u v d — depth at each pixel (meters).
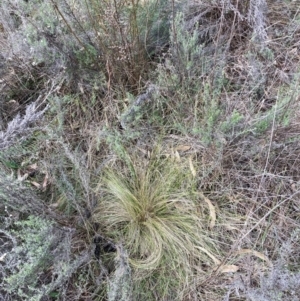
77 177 1.41
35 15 1.51
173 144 1.48
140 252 1.33
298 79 1.39
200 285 1.26
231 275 1.26
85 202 1.39
